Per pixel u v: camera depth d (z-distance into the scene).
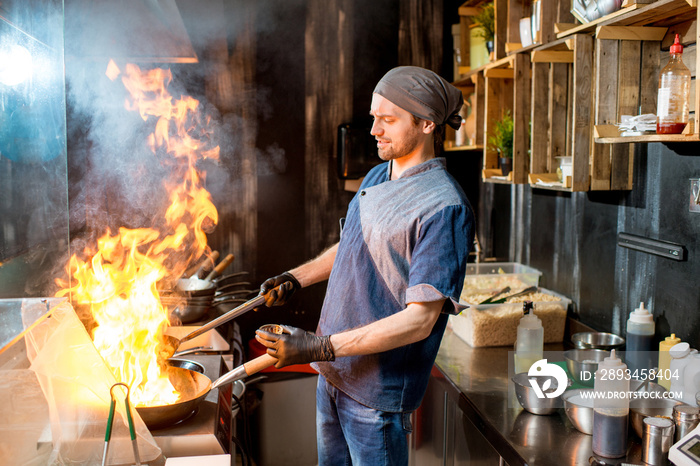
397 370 1.57
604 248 2.26
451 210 1.48
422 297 1.40
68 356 1.28
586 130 2.06
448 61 3.44
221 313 2.76
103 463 1.17
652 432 1.39
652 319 1.89
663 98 1.58
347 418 1.65
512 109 2.86
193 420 1.57
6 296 1.70
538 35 2.29
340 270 1.66
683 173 1.82
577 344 2.07
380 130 1.58
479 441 1.78
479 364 2.15
